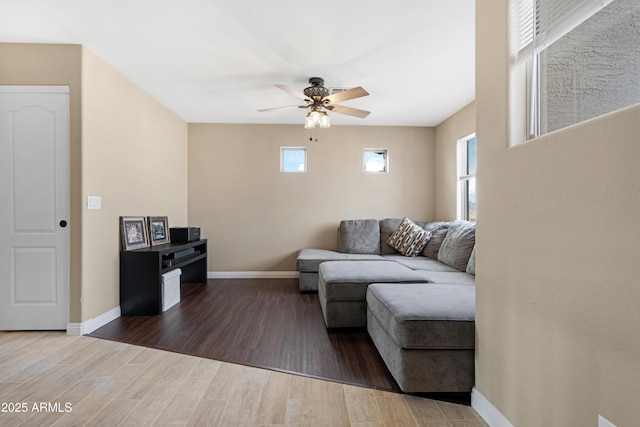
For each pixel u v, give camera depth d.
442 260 3.63
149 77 3.22
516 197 1.31
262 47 2.62
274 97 3.78
